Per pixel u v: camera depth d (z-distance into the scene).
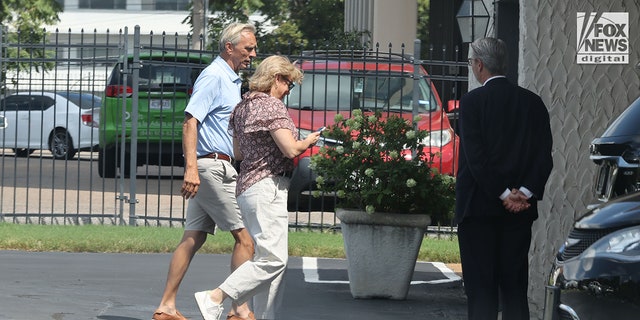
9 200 23.12
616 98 11.73
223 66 10.89
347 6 45.78
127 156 26.39
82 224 19.64
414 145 13.11
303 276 14.84
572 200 11.82
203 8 47.44
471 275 9.94
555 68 11.82
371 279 13.03
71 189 25.77
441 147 18.73
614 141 9.92
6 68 21.56
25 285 13.22
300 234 18.45
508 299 9.95
